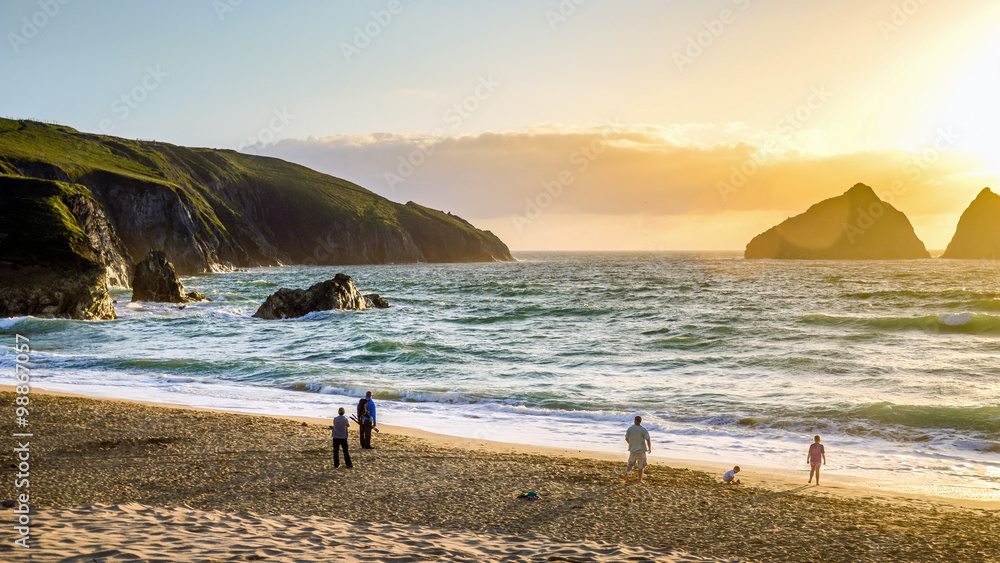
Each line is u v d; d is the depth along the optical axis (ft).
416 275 549.13
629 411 81.51
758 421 75.31
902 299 263.29
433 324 190.80
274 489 46.39
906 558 35.65
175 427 65.67
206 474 49.57
